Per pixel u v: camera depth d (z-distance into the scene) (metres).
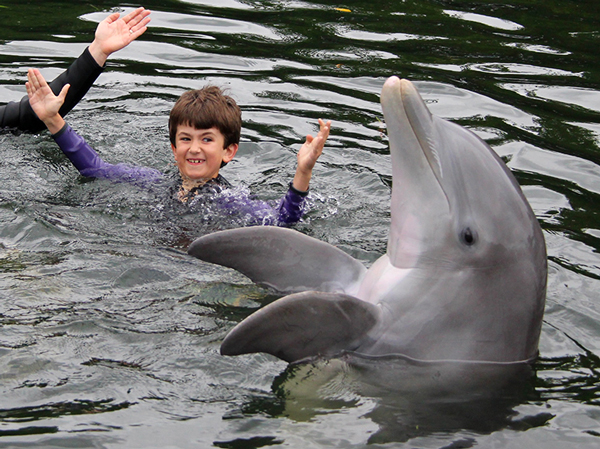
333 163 5.41
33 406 2.80
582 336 3.48
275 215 4.54
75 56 7.05
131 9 8.48
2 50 7.10
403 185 3.33
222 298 3.63
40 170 5.09
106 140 5.59
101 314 3.43
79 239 4.22
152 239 4.29
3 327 3.28
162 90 6.50
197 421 2.76
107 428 2.70
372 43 7.82
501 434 2.76
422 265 3.27
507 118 6.18
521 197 3.23
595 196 5.02
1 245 4.11
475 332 3.17
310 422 2.79
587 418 2.86
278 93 6.52
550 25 8.52
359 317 3.16
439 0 9.36
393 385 3.03
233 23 8.24
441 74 7.03
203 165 4.77
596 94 6.69
